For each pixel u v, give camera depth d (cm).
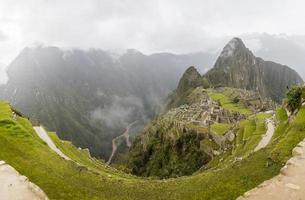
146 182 6297
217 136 18525
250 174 4531
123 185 6028
